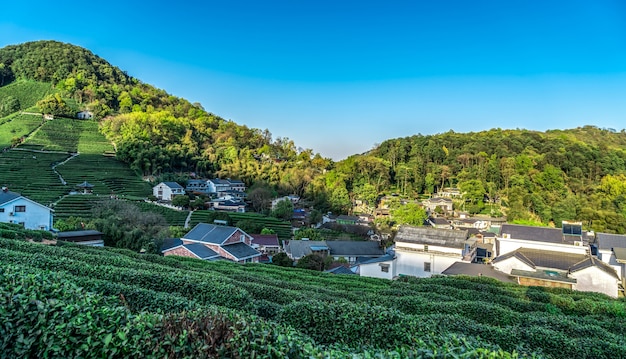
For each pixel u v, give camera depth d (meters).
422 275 48.88
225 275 27.27
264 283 25.97
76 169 93.06
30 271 11.11
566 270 40.69
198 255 48.12
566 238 46.59
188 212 81.31
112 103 154.38
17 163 87.56
